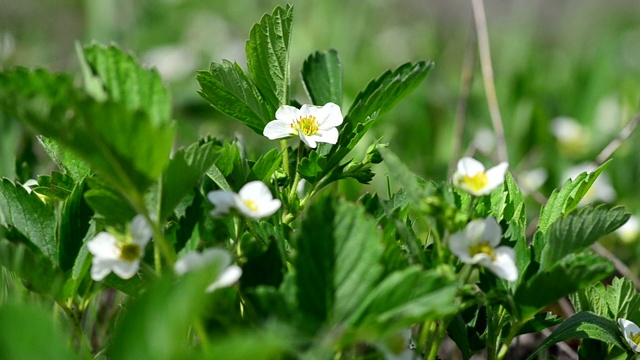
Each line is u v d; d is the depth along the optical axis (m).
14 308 0.36
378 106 0.47
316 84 0.49
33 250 0.43
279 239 0.44
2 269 0.44
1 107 0.38
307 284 0.39
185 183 0.40
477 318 0.45
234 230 0.45
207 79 0.46
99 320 0.53
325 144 0.47
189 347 0.42
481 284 0.42
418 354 0.41
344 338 0.38
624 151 0.79
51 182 0.46
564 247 0.41
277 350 0.36
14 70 0.38
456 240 0.40
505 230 0.43
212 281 0.37
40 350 0.36
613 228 0.41
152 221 0.39
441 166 0.82
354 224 0.39
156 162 0.39
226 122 0.82
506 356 0.53
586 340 0.46
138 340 0.36
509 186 0.45
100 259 0.39
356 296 0.39
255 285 0.41
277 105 0.47
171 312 0.36
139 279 0.43
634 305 0.46
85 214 0.43
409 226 0.45
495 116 0.66
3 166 0.62
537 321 0.44
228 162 0.46
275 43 0.47
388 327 0.38
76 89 0.37
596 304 0.46
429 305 0.38
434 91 0.96
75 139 0.38
